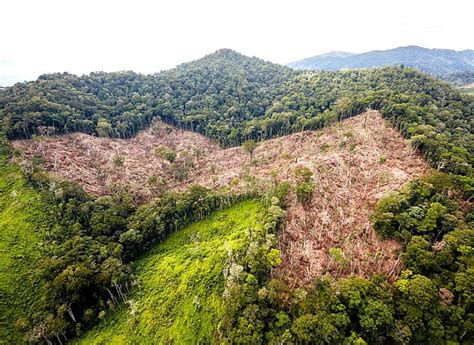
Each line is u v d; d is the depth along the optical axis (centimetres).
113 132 16738
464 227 6994
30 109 14525
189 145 17588
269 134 16900
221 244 9375
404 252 7069
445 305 5700
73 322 7900
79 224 10156
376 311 5647
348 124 13725
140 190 13450
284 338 5562
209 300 7594
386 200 8200
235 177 13512
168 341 7056
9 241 9338
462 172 9106
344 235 8294
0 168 11688
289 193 10169
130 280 8919
